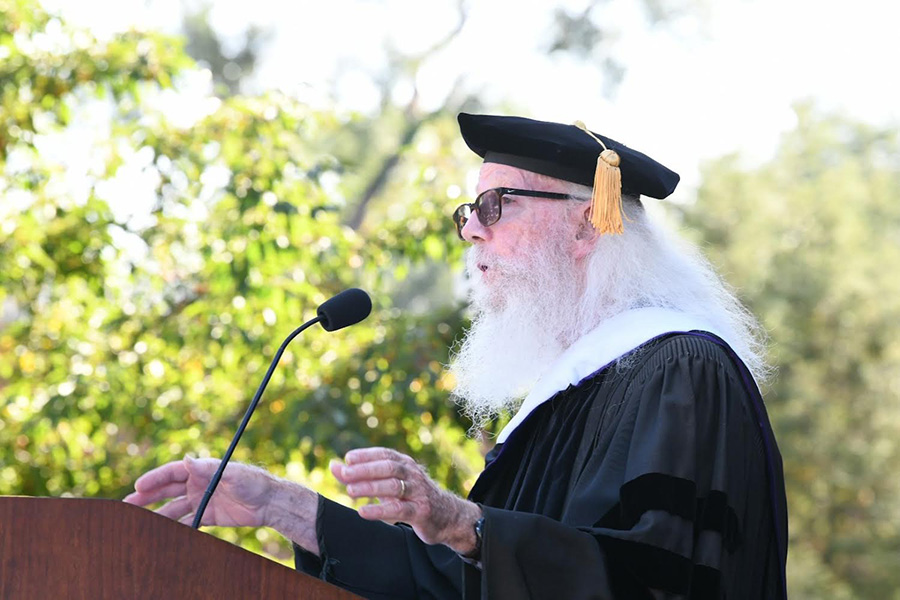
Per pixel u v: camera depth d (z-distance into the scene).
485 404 8.29
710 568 5.99
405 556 7.23
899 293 35.56
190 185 15.90
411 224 16.14
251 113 15.75
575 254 7.54
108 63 15.74
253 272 15.36
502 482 7.25
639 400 6.45
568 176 7.55
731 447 6.29
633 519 5.96
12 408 15.73
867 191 38.12
